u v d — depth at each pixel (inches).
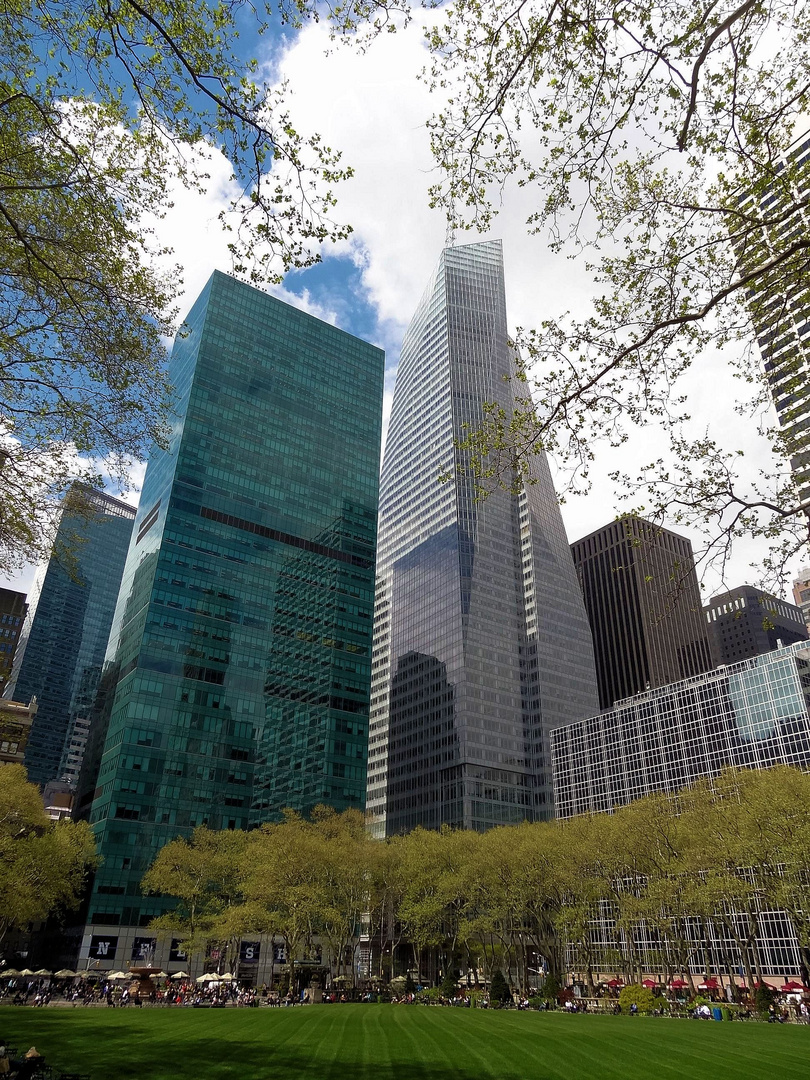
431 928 3225.9
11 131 681.6
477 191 656.4
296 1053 1037.2
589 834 2834.6
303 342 7194.9
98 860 4301.2
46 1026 1304.1
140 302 820.0
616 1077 911.7
